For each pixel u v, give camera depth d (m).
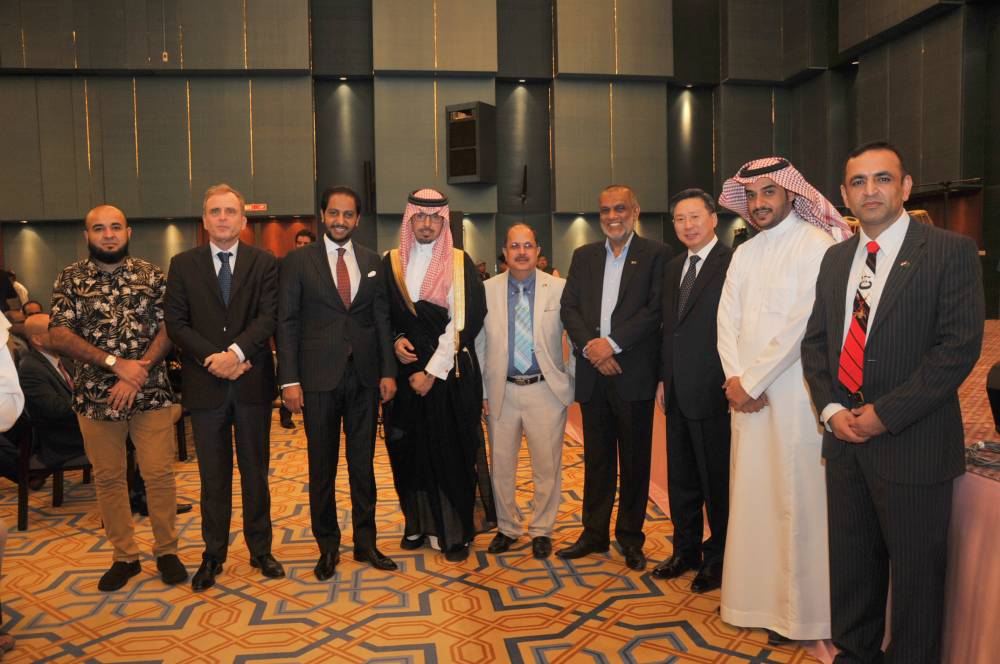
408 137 12.22
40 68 11.41
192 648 2.39
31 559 3.27
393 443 3.25
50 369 3.82
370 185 12.41
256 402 2.96
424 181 12.30
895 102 11.03
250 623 2.57
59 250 12.13
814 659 2.27
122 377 2.82
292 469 4.84
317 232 12.45
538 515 3.24
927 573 1.81
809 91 12.92
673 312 2.87
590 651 2.33
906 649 1.84
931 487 1.79
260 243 12.41
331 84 12.47
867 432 1.82
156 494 2.99
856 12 11.32
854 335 1.93
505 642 2.40
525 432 3.27
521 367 3.25
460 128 12.10
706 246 2.84
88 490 4.48
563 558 3.16
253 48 11.67
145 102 11.85
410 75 12.16
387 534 3.56
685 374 2.80
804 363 2.11
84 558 3.28
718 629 2.48
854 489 1.97
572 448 5.35
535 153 13.02
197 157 11.95
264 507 3.06
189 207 11.96
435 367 3.05
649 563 3.08
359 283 3.02
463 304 3.13
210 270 2.90
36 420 3.75
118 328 2.90
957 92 9.95
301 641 2.43
